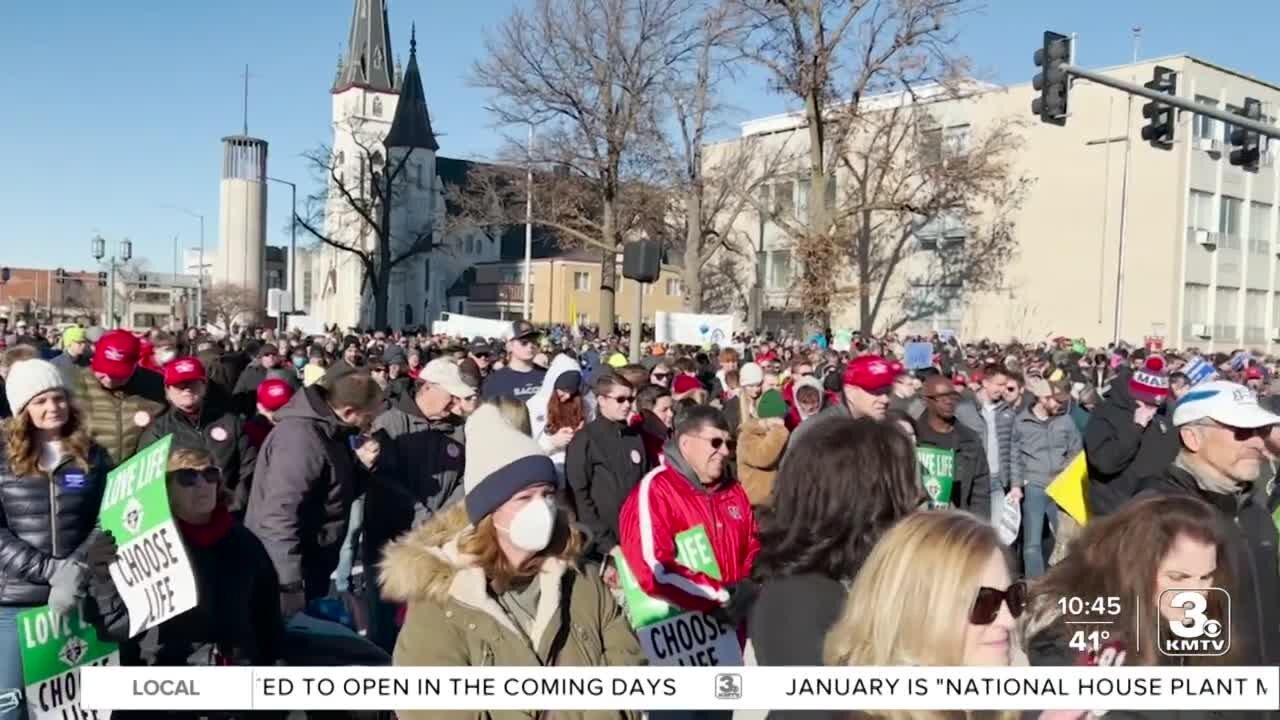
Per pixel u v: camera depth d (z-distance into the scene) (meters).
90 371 6.77
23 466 4.29
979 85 38.12
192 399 6.40
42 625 4.05
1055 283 43.69
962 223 46.09
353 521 8.05
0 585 4.12
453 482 6.14
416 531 3.03
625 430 6.17
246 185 90.44
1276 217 45.34
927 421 7.22
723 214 51.84
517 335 9.29
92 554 4.02
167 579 3.83
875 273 48.53
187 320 64.38
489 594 2.86
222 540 4.12
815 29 30.98
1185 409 4.26
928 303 47.44
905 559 2.37
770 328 50.28
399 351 15.22
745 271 52.41
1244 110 14.52
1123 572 2.69
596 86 35.59
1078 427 10.26
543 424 7.88
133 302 79.69
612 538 5.87
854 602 2.46
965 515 2.44
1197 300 42.31
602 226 38.56
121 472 4.04
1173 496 2.80
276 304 37.50
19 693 4.09
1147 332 41.59
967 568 2.31
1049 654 2.70
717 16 31.75
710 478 4.63
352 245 78.25
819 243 32.34
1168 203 41.25
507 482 2.83
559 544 2.98
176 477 3.93
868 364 6.14
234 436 6.48
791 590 2.95
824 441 3.09
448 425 6.27
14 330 23.64
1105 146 42.34
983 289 45.62
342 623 5.08
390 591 2.87
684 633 4.48
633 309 10.77
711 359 18.69
